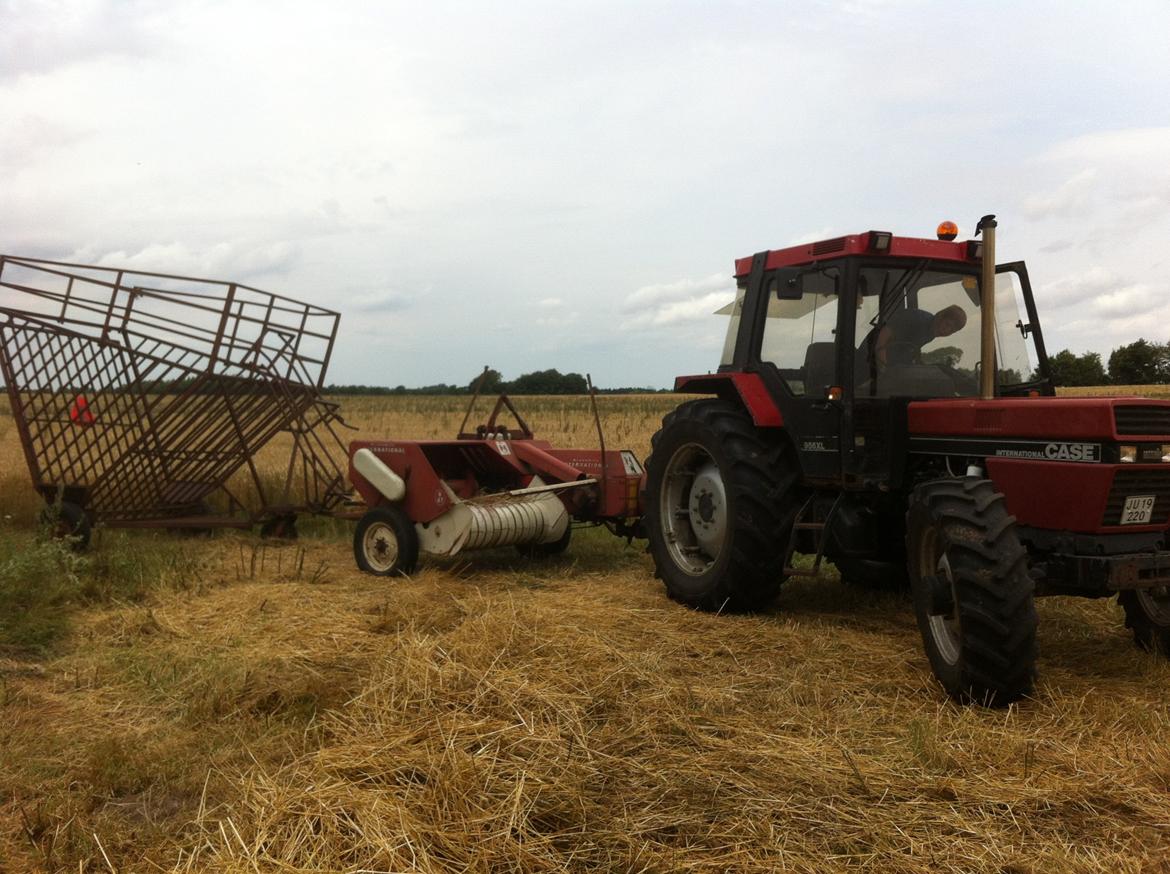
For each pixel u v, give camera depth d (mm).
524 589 6293
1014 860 2686
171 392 8000
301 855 2566
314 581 6570
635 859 2617
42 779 3273
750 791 3070
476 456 7852
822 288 5500
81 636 5051
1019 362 5613
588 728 3514
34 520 8727
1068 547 4172
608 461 7227
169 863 2648
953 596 4117
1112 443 4047
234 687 4094
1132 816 3006
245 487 10281
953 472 4867
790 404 5516
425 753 3146
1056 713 3861
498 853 2611
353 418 30344
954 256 5453
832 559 5695
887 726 3758
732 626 5312
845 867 2635
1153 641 4676
